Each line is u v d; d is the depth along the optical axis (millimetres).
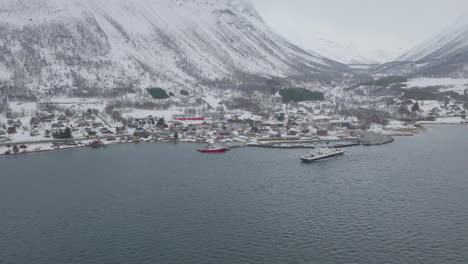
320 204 159750
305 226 139750
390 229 136375
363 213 150000
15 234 137875
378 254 120438
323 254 121000
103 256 122438
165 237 133625
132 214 152875
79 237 134875
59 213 155250
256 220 145375
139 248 126688
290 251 123062
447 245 125125
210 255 121562
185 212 153875
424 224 139750
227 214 151250
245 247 125938
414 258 118000
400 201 161500
